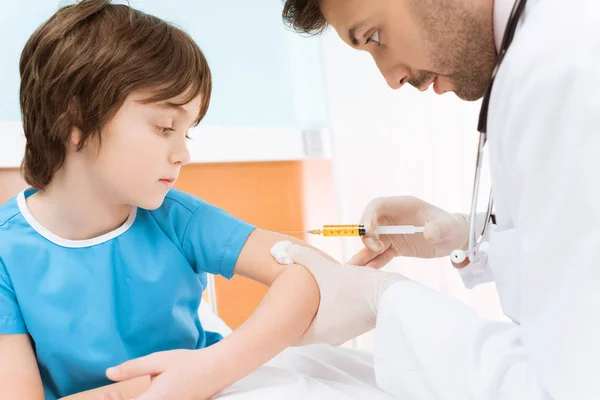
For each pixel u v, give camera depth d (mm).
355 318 806
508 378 598
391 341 715
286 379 769
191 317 970
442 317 680
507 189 674
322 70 2092
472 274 1029
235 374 748
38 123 856
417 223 1146
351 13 741
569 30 563
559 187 541
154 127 821
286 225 2084
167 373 729
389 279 803
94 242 886
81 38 828
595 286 517
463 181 2104
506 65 625
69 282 854
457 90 820
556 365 541
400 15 724
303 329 825
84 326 849
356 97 2041
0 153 1429
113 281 880
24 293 837
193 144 1812
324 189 2191
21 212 885
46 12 1618
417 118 2100
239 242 940
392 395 749
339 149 2031
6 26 1553
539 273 562
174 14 1904
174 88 823
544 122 551
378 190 2064
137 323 885
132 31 834
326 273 853
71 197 861
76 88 812
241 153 1927
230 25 2041
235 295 1900
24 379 785
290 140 2055
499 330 670
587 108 522
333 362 931
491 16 721
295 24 810
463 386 618
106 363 852
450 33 727
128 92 796
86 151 833
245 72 2078
